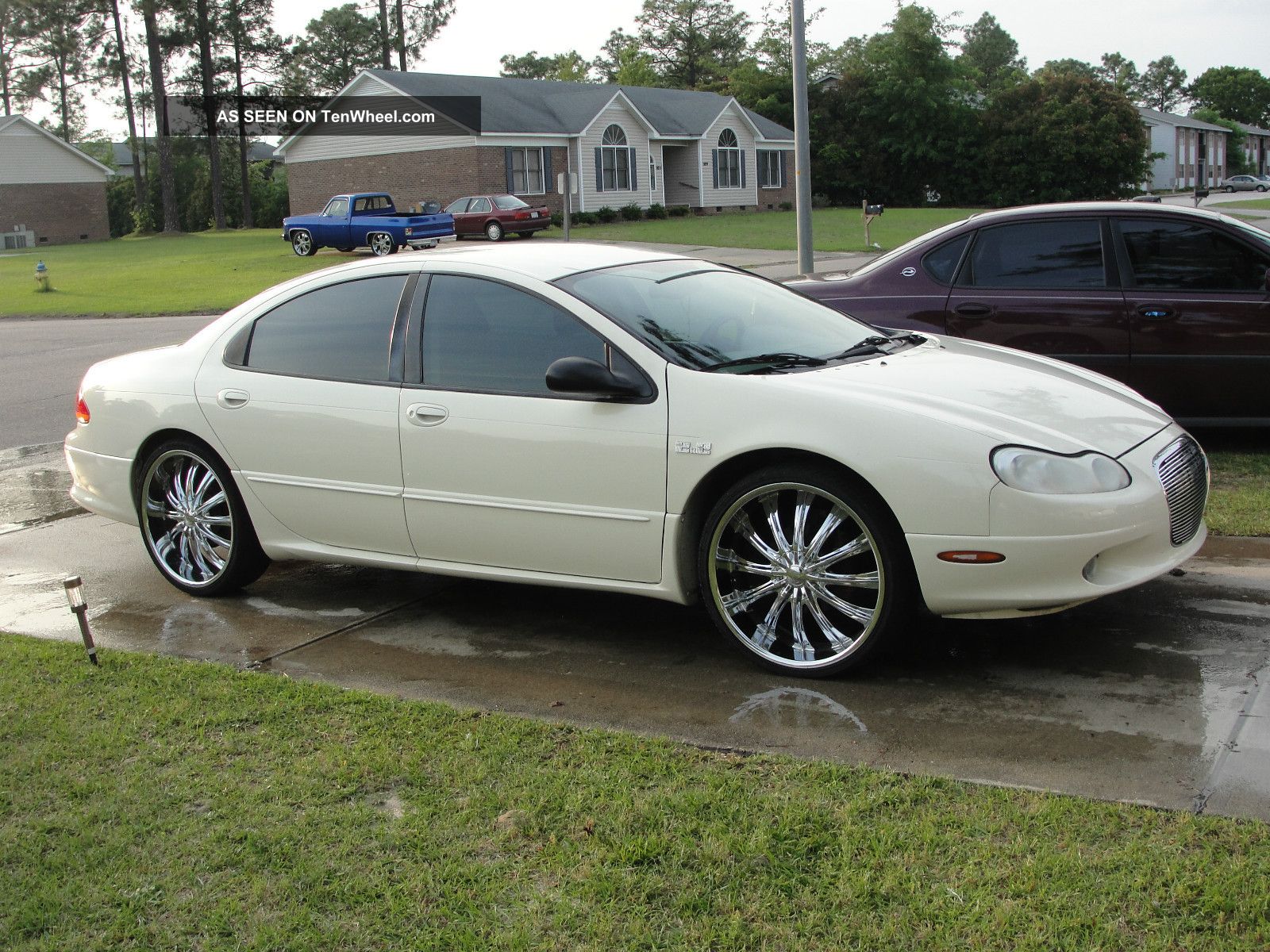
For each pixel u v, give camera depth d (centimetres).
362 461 495
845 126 6309
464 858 301
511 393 461
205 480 550
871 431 398
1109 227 727
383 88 4469
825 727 379
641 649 465
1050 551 386
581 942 264
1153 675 407
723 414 420
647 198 4903
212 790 345
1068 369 499
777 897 275
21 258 4666
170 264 3772
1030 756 347
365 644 485
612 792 332
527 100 4734
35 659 464
